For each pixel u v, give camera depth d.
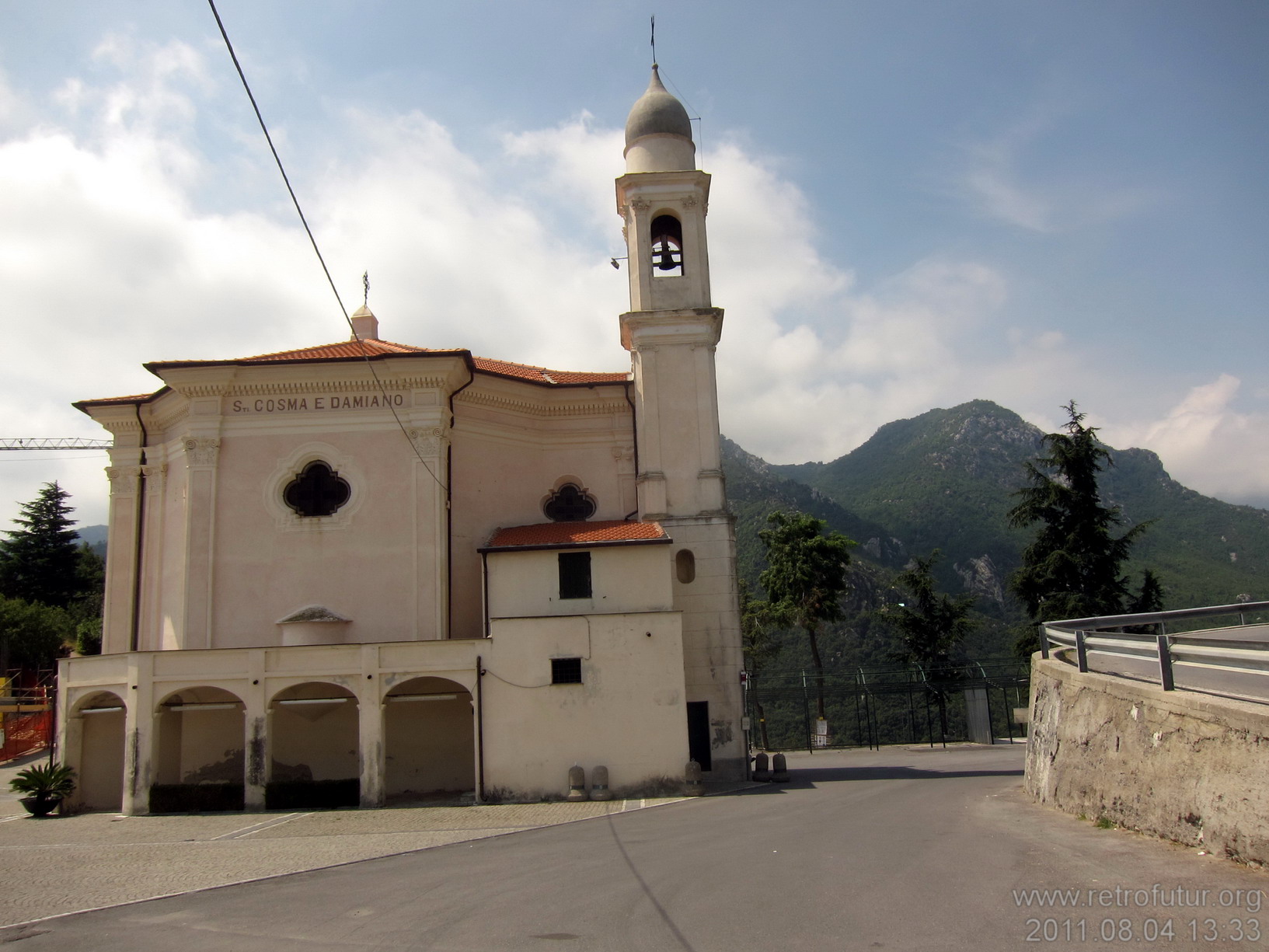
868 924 10.06
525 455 34.19
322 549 30.27
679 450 32.97
